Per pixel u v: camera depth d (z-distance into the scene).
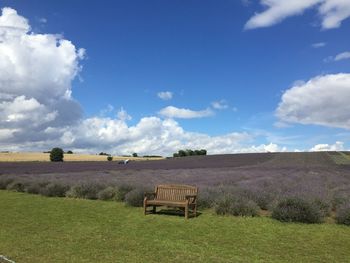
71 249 10.23
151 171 45.06
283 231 12.39
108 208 17.03
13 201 20.25
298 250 10.34
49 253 9.80
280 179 30.27
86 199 20.59
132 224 13.50
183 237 11.62
